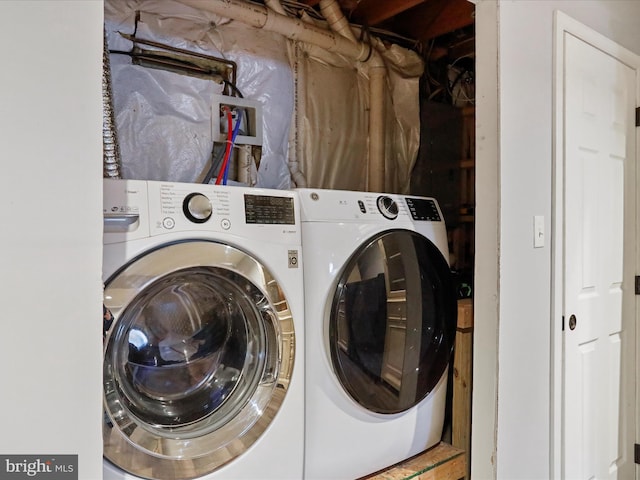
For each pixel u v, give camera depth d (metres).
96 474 0.75
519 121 1.54
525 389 1.57
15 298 0.68
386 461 1.54
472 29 2.46
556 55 1.68
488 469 1.50
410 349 1.59
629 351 2.08
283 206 1.31
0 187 0.67
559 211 1.69
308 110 2.12
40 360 0.70
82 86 0.74
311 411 1.35
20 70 0.69
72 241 0.73
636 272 2.12
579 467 1.78
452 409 1.76
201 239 1.13
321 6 2.00
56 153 0.71
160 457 1.05
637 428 2.10
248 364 1.26
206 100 1.82
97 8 0.75
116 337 1.03
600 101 1.90
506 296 1.50
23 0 0.69
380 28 2.35
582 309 1.80
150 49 1.70
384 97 2.31
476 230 1.54
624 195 2.05
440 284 1.69
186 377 1.21
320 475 1.37
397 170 2.41
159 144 1.72
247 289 1.20
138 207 1.04
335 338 1.38
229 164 1.87
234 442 1.16
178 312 1.19
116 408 1.01
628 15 2.08
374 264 1.49
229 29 1.87
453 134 2.56
